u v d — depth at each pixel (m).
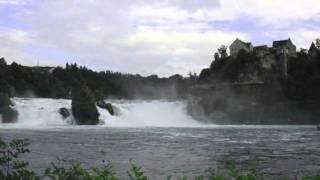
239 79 146.75
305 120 120.31
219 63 163.62
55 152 34.44
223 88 134.50
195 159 31.28
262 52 152.88
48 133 58.62
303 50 160.88
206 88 135.62
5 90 104.38
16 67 128.25
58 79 144.75
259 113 122.88
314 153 36.09
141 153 35.22
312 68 140.12
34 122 85.44
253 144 45.00
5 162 8.07
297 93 131.00
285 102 125.19
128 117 102.81
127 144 43.41
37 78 129.88
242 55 153.25
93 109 90.69
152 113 111.25
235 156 33.66
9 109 84.44
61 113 89.00
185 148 39.88
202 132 67.69
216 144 44.62
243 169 25.62
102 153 34.47
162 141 47.84
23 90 122.00
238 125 106.56
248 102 127.62
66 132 61.75
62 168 7.80
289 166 27.70
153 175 23.98
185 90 173.00
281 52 150.50
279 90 129.00
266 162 29.78
